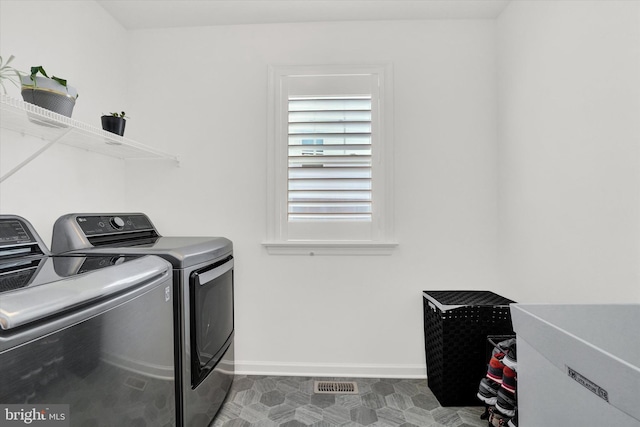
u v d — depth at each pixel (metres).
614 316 0.93
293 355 2.04
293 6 1.86
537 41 1.58
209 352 1.47
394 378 2.00
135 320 0.95
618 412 0.59
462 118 2.00
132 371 0.93
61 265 0.98
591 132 1.25
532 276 1.64
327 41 2.02
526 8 1.67
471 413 1.63
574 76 1.33
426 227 2.01
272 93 2.03
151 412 1.04
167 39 2.04
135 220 1.74
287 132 2.03
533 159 1.62
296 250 2.02
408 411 1.64
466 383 1.67
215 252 1.52
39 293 0.66
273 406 1.69
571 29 1.35
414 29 2.00
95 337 0.78
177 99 2.05
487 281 2.01
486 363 1.64
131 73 2.04
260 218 2.04
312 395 1.79
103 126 1.58
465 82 2.00
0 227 1.08
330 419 1.58
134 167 2.04
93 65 1.76
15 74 1.30
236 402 1.72
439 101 2.00
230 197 2.04
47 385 0.65
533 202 1.63
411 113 2.01
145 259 1.09
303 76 2.03
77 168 1.65
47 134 1.37
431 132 2.01
